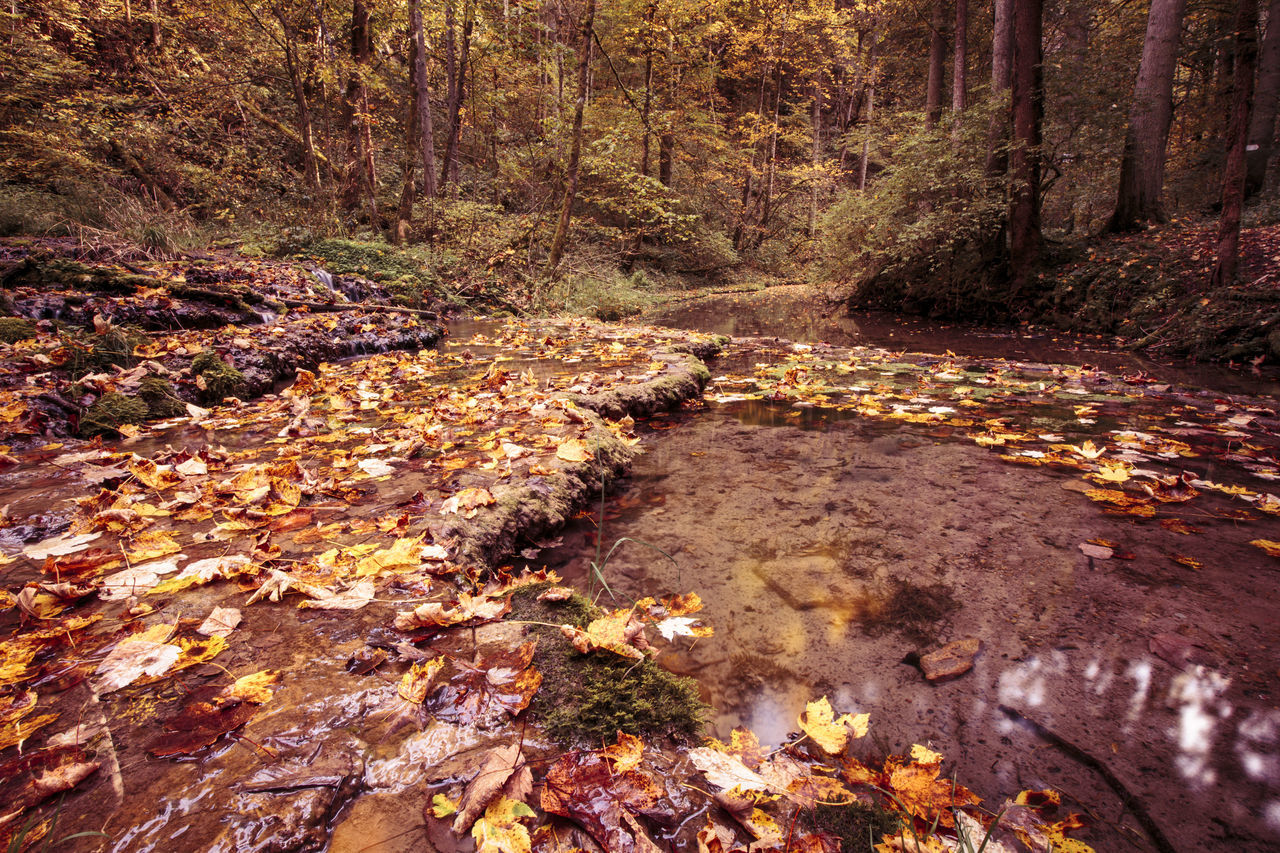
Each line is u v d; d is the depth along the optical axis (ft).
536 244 41.93
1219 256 21.04
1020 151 28.22
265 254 27.86
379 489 7.20
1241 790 3.58
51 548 5.60
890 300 36.68
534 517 6.96
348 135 39.27
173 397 11.48
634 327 25.38
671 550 6.84
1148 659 4.78
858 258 37.40
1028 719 4.21
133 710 3.63
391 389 13.08
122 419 10.19
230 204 36.88
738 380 16.35
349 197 39.93
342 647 4.33
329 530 6.03
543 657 4.43
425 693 3.86
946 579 6.12
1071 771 3.76
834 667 4.81
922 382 15.94
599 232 55.93
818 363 18.90
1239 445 10.11
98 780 3.12
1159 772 3.73
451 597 5.05
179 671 4.00
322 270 25.72
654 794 3.34
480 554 5.96
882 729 4.14
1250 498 7.84
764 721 4.23
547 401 11.01
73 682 3.85
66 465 8.23
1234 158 20.27
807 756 3.89
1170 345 20.72
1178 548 6.55
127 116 36.73
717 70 68.74
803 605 5.71
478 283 32.99
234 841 2.82
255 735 3.47
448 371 15.53
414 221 38.86
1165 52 30.35
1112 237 30.94
